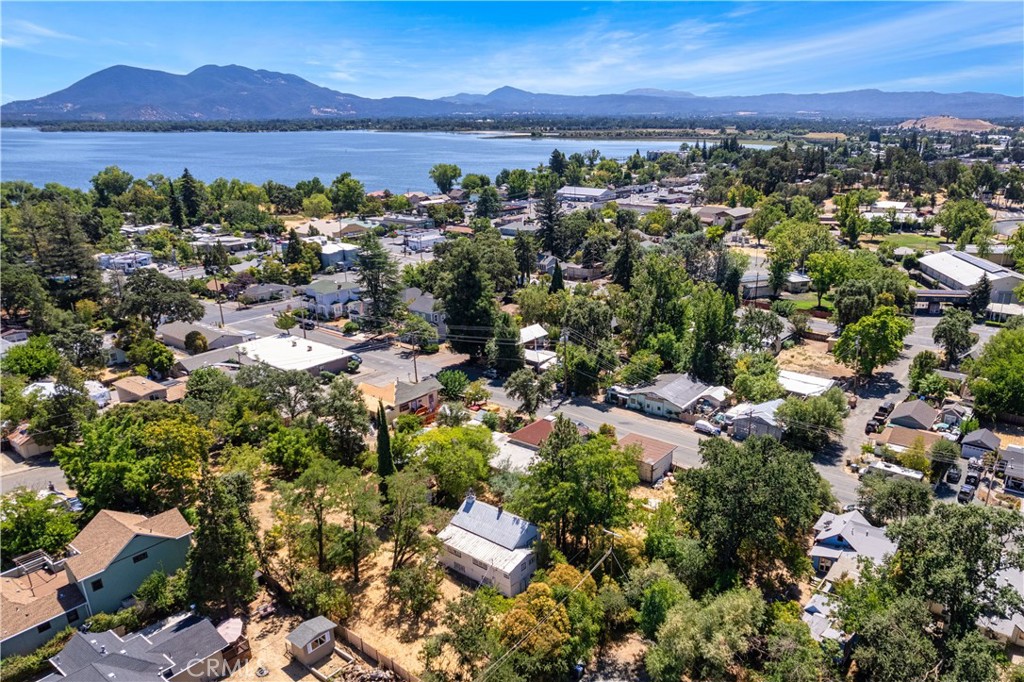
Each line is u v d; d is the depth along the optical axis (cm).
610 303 9619
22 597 3756
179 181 19588
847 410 6612
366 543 4303
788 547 4172
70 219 10444
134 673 3153
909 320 9288
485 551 4303
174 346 9100
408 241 15750
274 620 3966
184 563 4156
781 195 19338
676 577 4038
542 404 7362
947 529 3347
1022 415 6500
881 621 3206
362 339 9694
